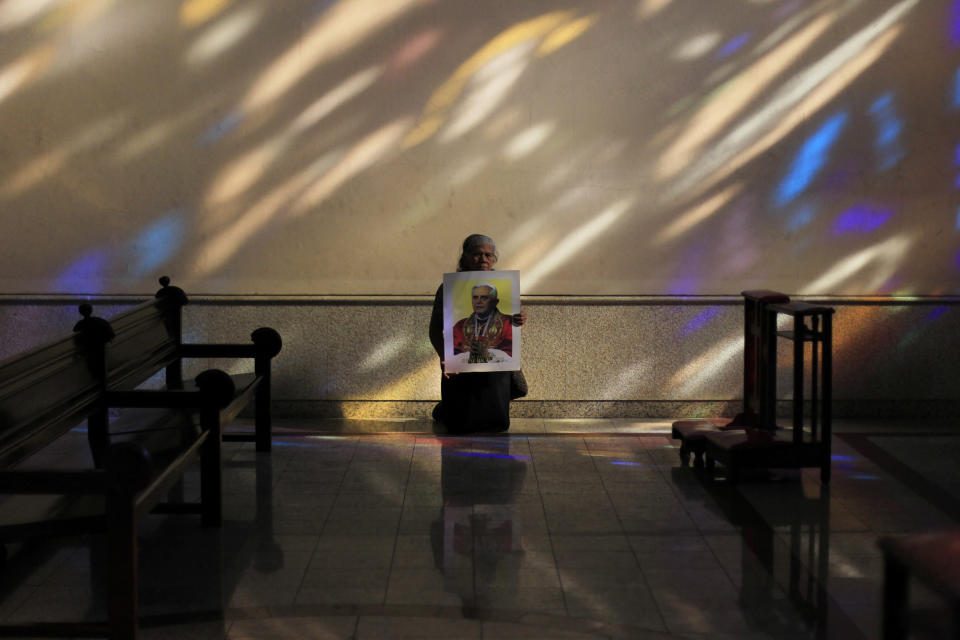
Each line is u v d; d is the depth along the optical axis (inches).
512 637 134.2
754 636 134.3
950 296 268.8
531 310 268.8
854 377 273.0
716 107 262.5
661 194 265.3
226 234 265.1
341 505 193.9
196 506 180.9
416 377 271.1
